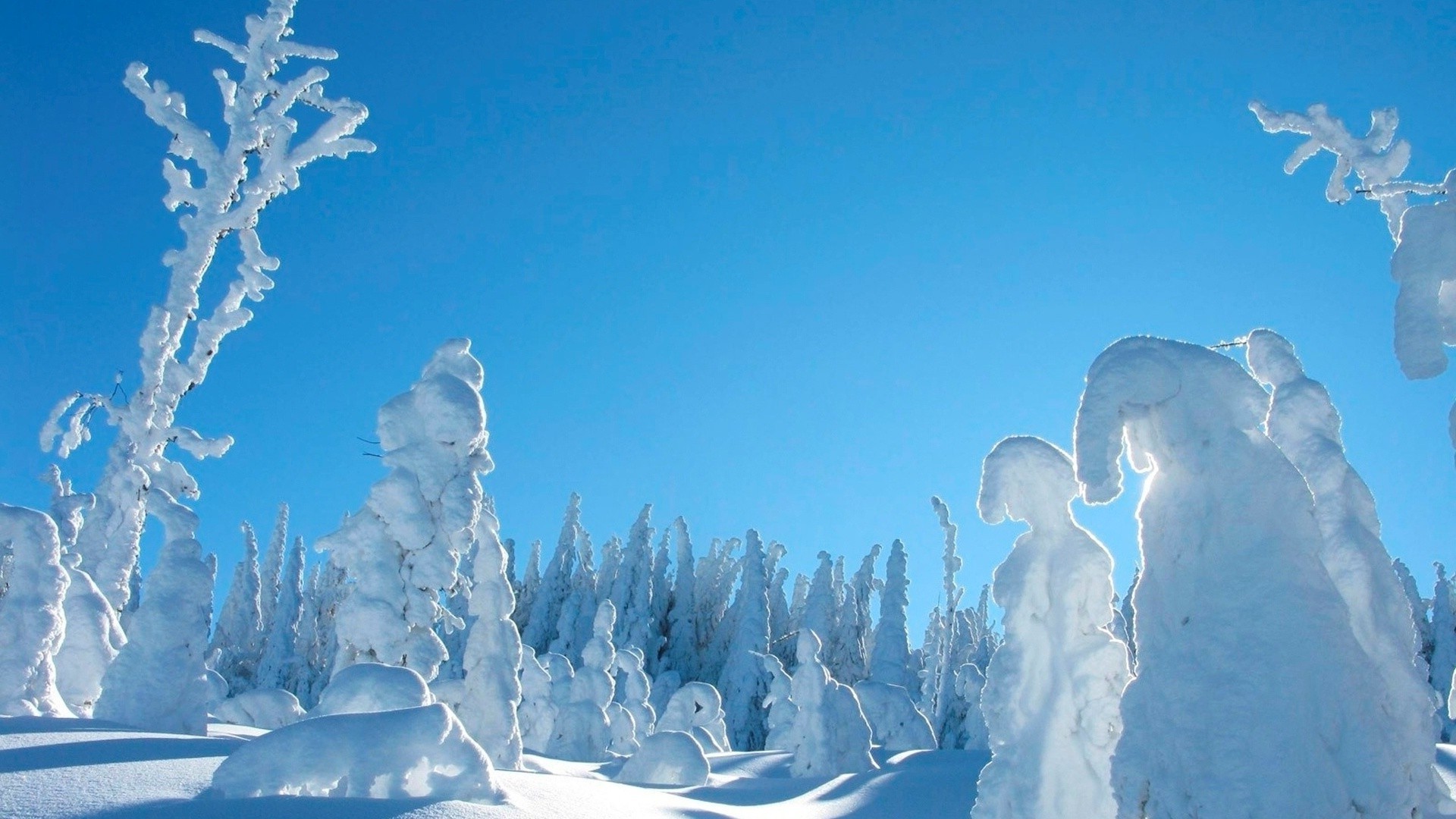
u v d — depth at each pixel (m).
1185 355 7.07
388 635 14.62
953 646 47.03
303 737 7.88
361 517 15.16
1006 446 8.83
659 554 58.25
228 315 17.72
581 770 18.48
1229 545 6.65
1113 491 6.79
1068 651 8.35
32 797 7.00
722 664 55.00
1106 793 8.05
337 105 18.23
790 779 19.30
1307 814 6.00
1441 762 13.02
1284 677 6.26
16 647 12.45
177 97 18.08
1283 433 9.45
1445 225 6.61
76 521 18.66
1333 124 13.66
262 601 53.19
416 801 7.60
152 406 17.25
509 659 16.44
